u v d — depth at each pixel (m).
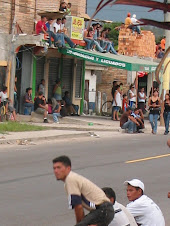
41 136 36.59
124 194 21.16
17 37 45.59
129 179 24.22
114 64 50.50
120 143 36.81
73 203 10.40
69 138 38.38
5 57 45.66
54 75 53.94
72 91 56.66
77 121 48.16
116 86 53.06
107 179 23.98
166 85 50.53
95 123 47.28
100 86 68.25
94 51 53.62
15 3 46.94
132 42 63.62
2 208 17.98
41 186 21.64
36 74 51.22
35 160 27.83
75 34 51.56
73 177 10.51
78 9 56.06
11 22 46.78
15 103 47.81
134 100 57.75
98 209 10.50
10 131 38.47
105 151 32.62
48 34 46.91
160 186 22.95
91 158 29.62
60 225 16.27
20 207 18.22
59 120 48.53
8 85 45.53
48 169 25.34
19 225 16.05
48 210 18.00
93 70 64.31
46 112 46.00
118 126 46.41
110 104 66.44
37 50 49.44
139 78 70.94
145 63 52.84
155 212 13.09
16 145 33.50
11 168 25.30
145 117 60.47
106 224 10.49
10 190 20.70
